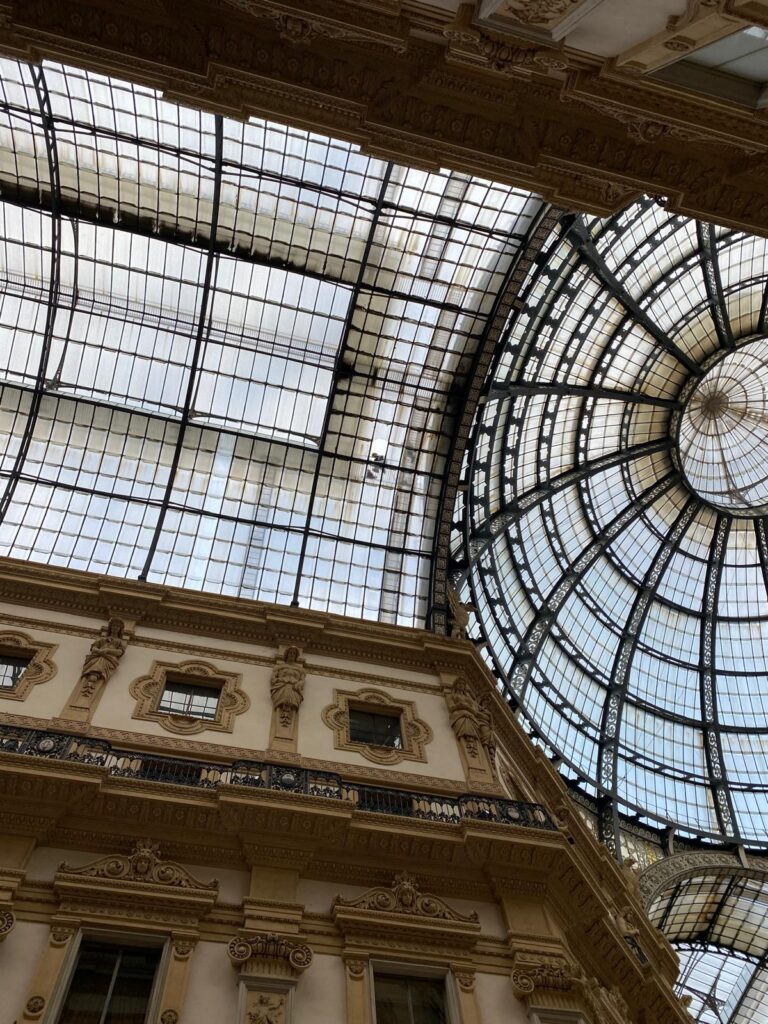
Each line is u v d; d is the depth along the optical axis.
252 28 9.96
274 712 16.53
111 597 18.12
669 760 31.89
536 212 21.20
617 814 28.20
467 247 21.89
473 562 24.97
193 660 17.38
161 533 22.48
